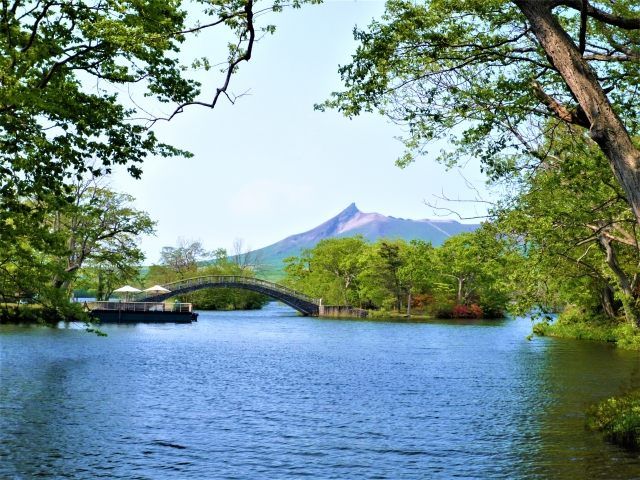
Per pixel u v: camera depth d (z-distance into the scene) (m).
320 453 12.72
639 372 24.84
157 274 111.06
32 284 19.72
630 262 31.00
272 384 22.62
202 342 42.47
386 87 11.91
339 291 96.75
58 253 17.52
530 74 12.20
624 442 13.21
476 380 23.56
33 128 13.51
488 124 12.16
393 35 11.62
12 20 13.41
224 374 25.47
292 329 59.25
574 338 44.44
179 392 20.47
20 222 15.99
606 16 7.87
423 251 84.25
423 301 88.75
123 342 40.69
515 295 26.84
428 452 12.78
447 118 12.30
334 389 21.42
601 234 20.94
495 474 11.18
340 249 99.44
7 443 13.34
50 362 28.41
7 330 46.75
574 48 7.62
